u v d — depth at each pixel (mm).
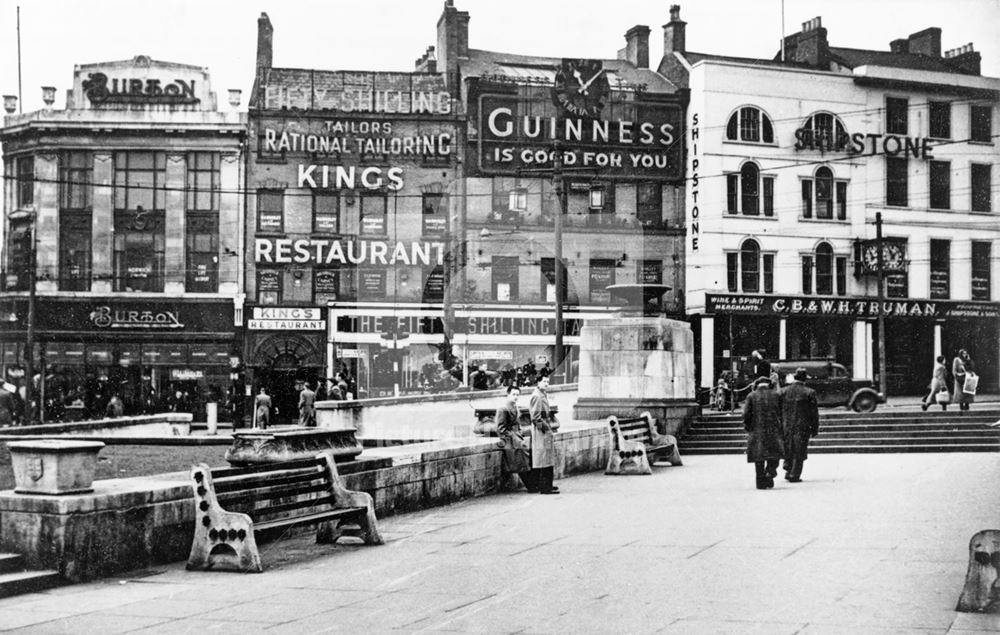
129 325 43281
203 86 45031
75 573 8805
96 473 14781
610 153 47312
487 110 46188
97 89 44438
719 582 8562
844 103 48250
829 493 15102
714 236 46719
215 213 44500
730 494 15391
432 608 7832
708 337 45719
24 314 43125
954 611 7340
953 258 48781
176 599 8219
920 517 12172
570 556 10094
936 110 49156
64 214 44125
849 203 48250
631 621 7246
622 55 53438
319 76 46062
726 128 47094
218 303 43656
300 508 10586
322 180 44844
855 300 46844
